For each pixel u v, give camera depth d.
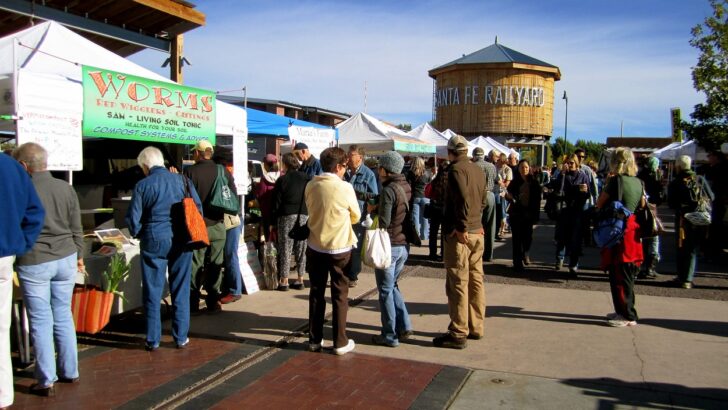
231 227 6.74
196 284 6.41
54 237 4.11
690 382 4.49
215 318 6.26
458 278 5.24
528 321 6.18
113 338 5.54
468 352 5.20
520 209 8.91
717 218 9.62
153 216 5.03
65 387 4.34
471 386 4.42
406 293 7.50
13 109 4.75
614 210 5.89
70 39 6.32
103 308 5.14
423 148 15.27
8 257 3.70
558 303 6.93
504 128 41.19
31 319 4.09
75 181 8.46
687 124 15.44
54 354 4.29
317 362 4.94
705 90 15.28
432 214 5.46
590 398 4.20
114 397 4.17
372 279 8.33
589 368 4.79
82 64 5.70
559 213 8.88
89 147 8.77
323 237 4.98
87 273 5.30
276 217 7.50
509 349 5.28
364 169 8.02
